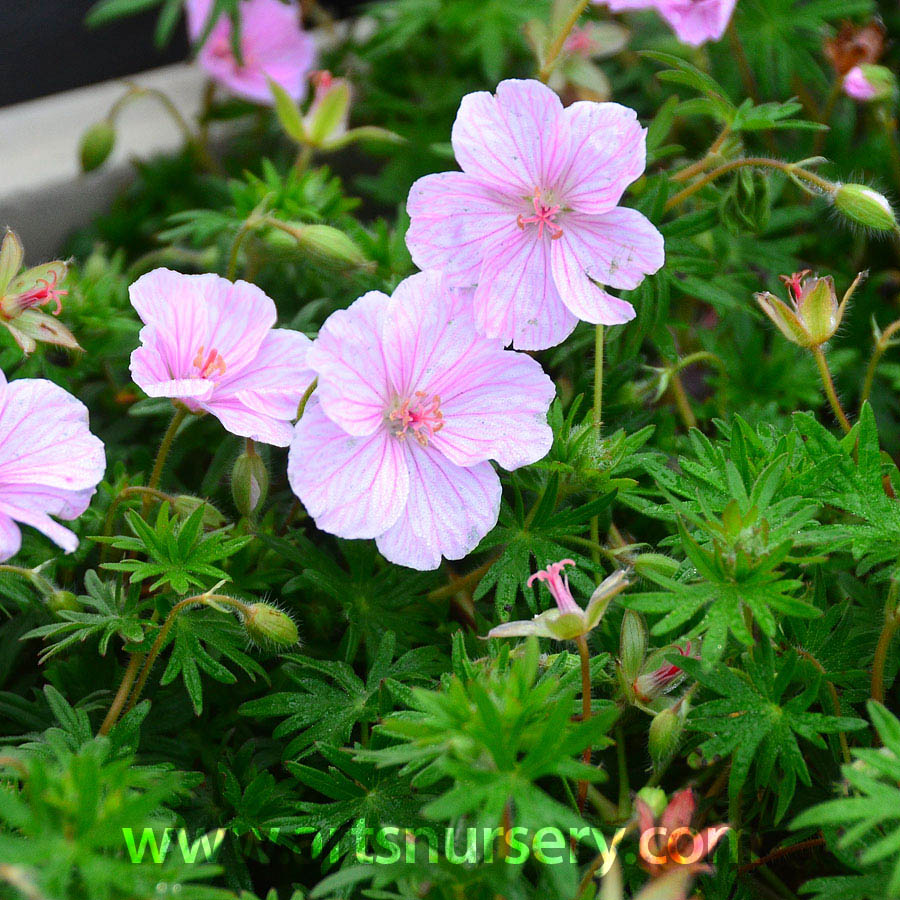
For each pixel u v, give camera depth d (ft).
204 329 1.30
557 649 1.29
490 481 1.28
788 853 1.27
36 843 1.12
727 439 1.34
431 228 1.30
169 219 1.49
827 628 1.27
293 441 1.25
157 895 1.15
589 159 1.29
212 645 1.28
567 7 1.48
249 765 1.30
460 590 1.34
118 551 1.35
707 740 1.25
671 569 1.27
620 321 1.29
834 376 1.50
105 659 1.33
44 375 1.42
